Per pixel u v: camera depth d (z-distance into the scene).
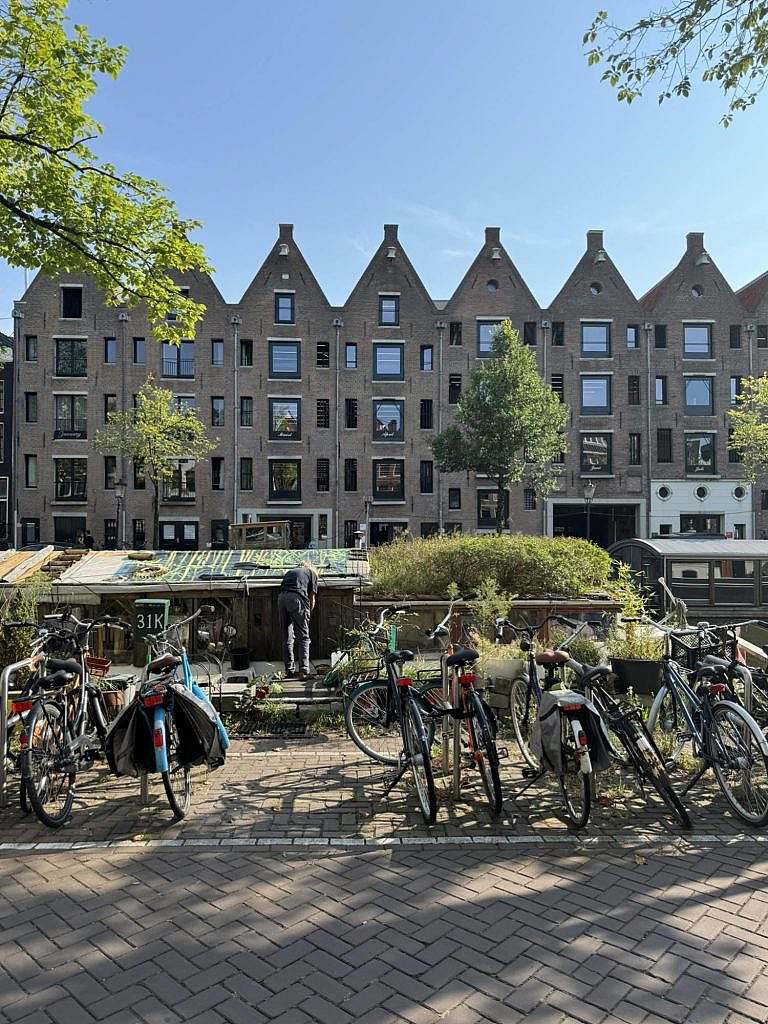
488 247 37.06
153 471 31.33
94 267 9.89
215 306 35.69
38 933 3.14
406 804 4.80
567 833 4.31
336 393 36.22
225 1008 2.62
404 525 36.22
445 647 5.76
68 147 9.34
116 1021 2.55
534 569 9.84
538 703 5.29
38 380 34.59
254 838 4.20
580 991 2.71
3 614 7.20
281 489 35.97
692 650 5.42
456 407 36.59
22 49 8.75
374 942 3.05
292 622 8.11
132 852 4.00
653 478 36.72
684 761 5.69
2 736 4.73
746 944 3.04
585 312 36.97
